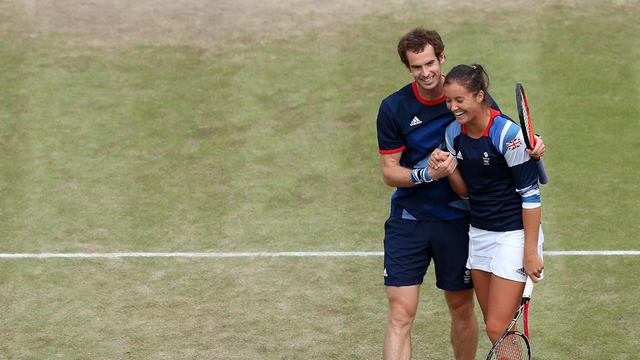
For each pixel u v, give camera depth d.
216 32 47.00
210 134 37.62
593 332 23.22
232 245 29.02
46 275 26.98
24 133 37.44
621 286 25.75
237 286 26.28
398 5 49.84
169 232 29.97
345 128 38.06
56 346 22.77
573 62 43.56
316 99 40.47
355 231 29.95
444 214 19.77
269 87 41.56
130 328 23.77
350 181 33.84
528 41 45.56
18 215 31.12
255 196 32.69
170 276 26.94
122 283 26.50
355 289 25.98
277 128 38.16
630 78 42.09
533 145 17.84
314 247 28.81
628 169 34.31
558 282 26.06
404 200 20.05
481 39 45.66
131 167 34.97
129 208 31.75
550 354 22.14
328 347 22.64
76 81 42.00
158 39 46.25
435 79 18.44
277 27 47.53
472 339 21.03
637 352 22.16
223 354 22.31
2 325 23.89
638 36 46.22
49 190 33.06
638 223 29.97
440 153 18.27
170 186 33.47
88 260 28.00
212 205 32.00
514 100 40.06
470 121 18.08
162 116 39.09
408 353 19.70
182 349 22.58
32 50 44.69
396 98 19.39
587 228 29.67
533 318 24.02
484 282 19.39
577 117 38.72
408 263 19.95
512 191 18.48
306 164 35.22
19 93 40.72
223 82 42.06
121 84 41.88
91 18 48.25
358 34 46.66
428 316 24.30
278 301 25.30
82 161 35.34
